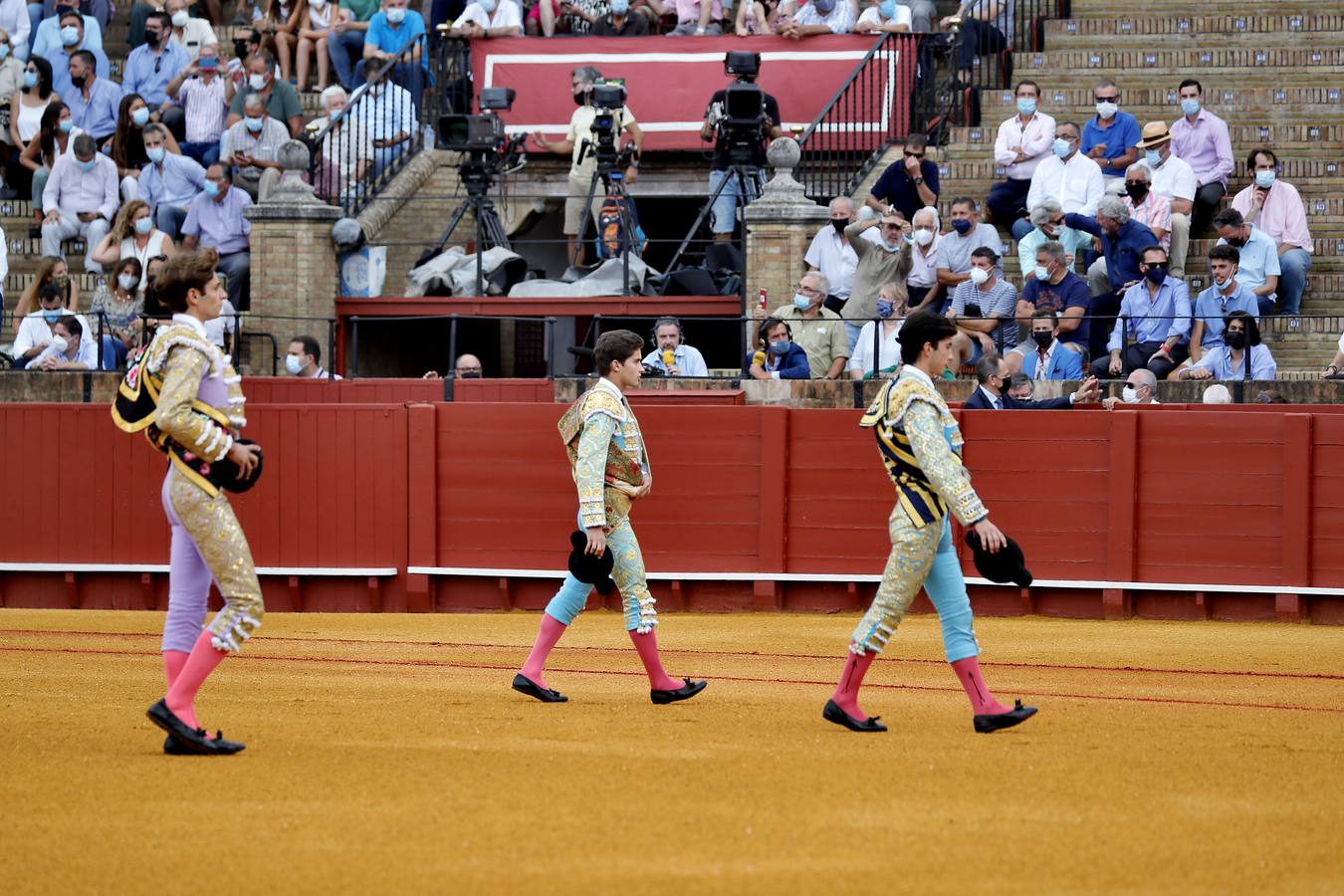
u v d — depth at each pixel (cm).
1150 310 4512
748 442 4028
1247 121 5466
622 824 1617
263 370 5269
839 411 4006
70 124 5859
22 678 2711
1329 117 5444
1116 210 4622
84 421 4250
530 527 4094
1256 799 1742
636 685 2642
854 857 1507
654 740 2064
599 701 2434
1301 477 3822
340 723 2198
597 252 5525
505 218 5966
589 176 5706
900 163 5184
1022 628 3628
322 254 5328
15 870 1475
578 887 1418
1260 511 3850
